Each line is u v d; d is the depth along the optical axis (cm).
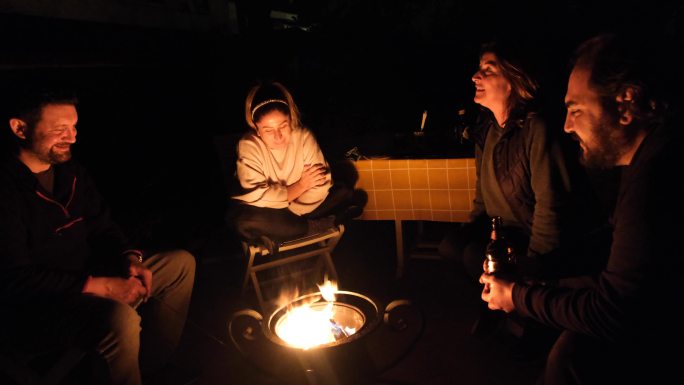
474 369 253
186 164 499
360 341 194
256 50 592
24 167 211
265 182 303
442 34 644
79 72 373
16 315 205
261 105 288
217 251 418
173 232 427
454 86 637
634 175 138
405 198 335
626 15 491
